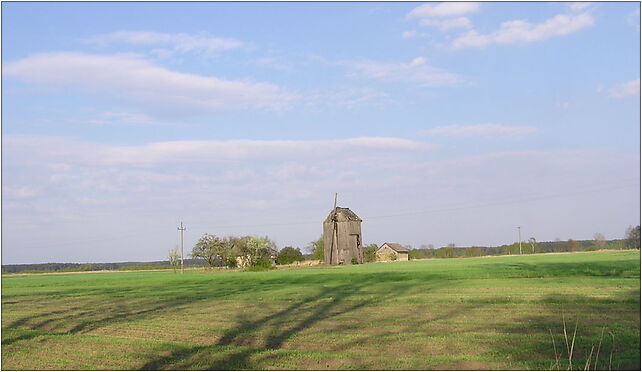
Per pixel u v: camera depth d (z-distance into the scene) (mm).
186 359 20516
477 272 64688
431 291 44875
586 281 49125
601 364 17688
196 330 27906
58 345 24625
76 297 53406
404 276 62781
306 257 135750
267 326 28312
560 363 17953
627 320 26422
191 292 54750
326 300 40562
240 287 59156
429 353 20125
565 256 120062
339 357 19828
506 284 48938
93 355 22047
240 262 121188
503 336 22984
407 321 28344
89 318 34938
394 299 39375
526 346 20734
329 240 124125
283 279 68250
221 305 40375
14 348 24172
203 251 124875
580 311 29953
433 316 29906
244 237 121500
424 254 182000
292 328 27250
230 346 22781
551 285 46312
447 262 112312
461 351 20266
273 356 20328
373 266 103188
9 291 65375
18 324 33094
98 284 75438
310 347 22078
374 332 25109
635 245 165375
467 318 28656
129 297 51375
